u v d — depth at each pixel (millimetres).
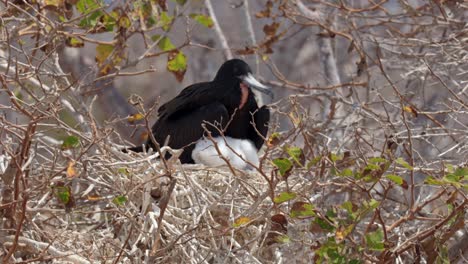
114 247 10492
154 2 13445
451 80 13203
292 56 20906
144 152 11672
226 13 19688
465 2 14312
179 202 11078
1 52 13055
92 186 11102
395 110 14453
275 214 10258
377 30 17078
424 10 14641
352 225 9555
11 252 9453
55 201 11406
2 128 10266
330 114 13305
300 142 14352
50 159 11609
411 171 10320
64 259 10047
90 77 14594
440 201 12180
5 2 11812
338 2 15211
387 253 10156
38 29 12492
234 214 10875
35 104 10484
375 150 11500
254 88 13328
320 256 9711
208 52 18922
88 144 10898
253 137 13469
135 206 10828
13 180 10031
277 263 10578
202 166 11922
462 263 11047
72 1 12859
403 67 14922
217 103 13266
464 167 9922
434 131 13383
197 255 10180
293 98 11742
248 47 14680
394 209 12039
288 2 15695
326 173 11555
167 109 13406
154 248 9953
